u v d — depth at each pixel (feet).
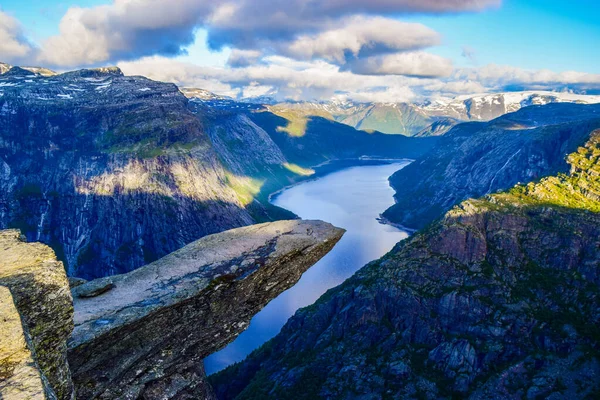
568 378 311.47
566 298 372.58
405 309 397.39
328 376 364.79
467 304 381.60
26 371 45.01
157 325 89.97
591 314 353.92
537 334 349.82
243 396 375.86
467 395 323.37
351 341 390.83
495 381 324.60
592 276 381.60
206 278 96.07
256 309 107.14
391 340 381.40
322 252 113.70
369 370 356.79
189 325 95.61
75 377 81.15
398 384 340.59
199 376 103.24
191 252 107.24
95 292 91.61
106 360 84.84
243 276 99.25
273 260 104.12
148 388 94.17
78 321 82.23
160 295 90.84
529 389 312.29
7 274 61.11
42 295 61.36
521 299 375.66
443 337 373.20
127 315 85.10
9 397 41.11
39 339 59.93
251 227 119.03
